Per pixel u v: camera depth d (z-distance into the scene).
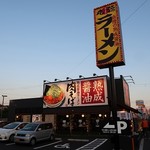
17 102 29.88
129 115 13.90
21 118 29.05
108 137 21.19
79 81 24.39
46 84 26.73
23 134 16.23
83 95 23.70
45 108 26.00
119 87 22.88
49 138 18.58
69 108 24.28
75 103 24.02
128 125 10.99
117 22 13.19
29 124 17.84
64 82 25.42
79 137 21.52
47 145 16.41
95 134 23.05
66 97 24.81
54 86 26.02
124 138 15.52
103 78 22.98
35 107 28.03
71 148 14.99
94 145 16.23
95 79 23.41
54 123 25.78
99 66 13.20
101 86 22.86
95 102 22.78
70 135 23.34
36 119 27.62
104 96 22.45
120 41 12.78
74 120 24.91
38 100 28.11
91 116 23.97
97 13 14.07
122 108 19.98
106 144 16.64
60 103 25.05
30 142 16.12
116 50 12.76
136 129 24.80
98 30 13.70
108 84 22.86
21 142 16.11
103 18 13.75
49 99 25.97
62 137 21.62
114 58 12.67
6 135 17.52
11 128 18.58
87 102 23.25
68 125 25.14
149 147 14.74
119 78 23.17
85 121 24.23
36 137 16.77
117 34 12.99
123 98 22.41
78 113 23.41
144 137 21.75
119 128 11.05
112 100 12.09
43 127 18.09
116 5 13.50
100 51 13.24
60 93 25.33
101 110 22.14
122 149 13.70
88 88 23.58
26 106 28.88
